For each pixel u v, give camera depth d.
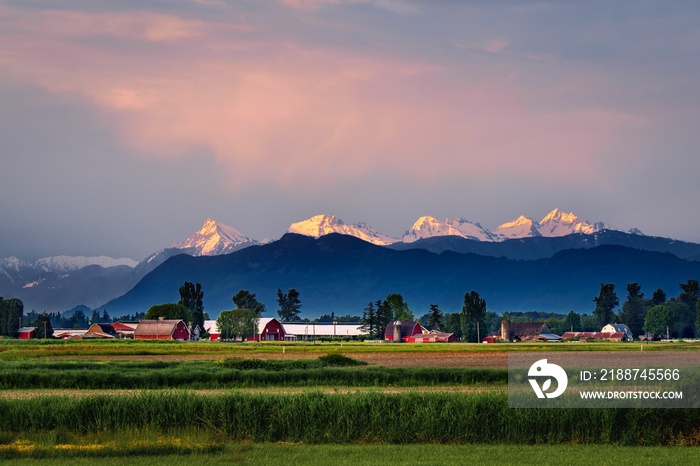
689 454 100.44
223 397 115.81
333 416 111.94
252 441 110.00
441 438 109.69
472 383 173.62
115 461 96.81
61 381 172.62
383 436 109.81
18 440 106.75
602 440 108.69
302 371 181.75
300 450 103.19
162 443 103.06
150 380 173.62
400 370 182.62
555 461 96.25
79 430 111.56
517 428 109.50
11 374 173.75
